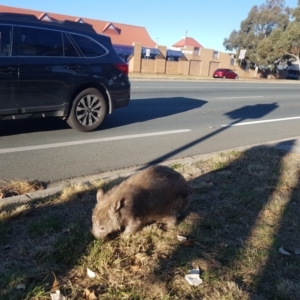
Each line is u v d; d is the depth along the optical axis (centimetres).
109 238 363
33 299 283
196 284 310
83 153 676
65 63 775
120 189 370
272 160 650
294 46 5916
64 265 328
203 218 427
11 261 327
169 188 392
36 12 4834
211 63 5828
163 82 2745
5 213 396
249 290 309
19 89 722
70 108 803
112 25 5709
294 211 456
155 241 374
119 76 866
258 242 383
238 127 1038
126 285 305
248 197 482
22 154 647
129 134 848
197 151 746
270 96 2088
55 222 387
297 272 337
